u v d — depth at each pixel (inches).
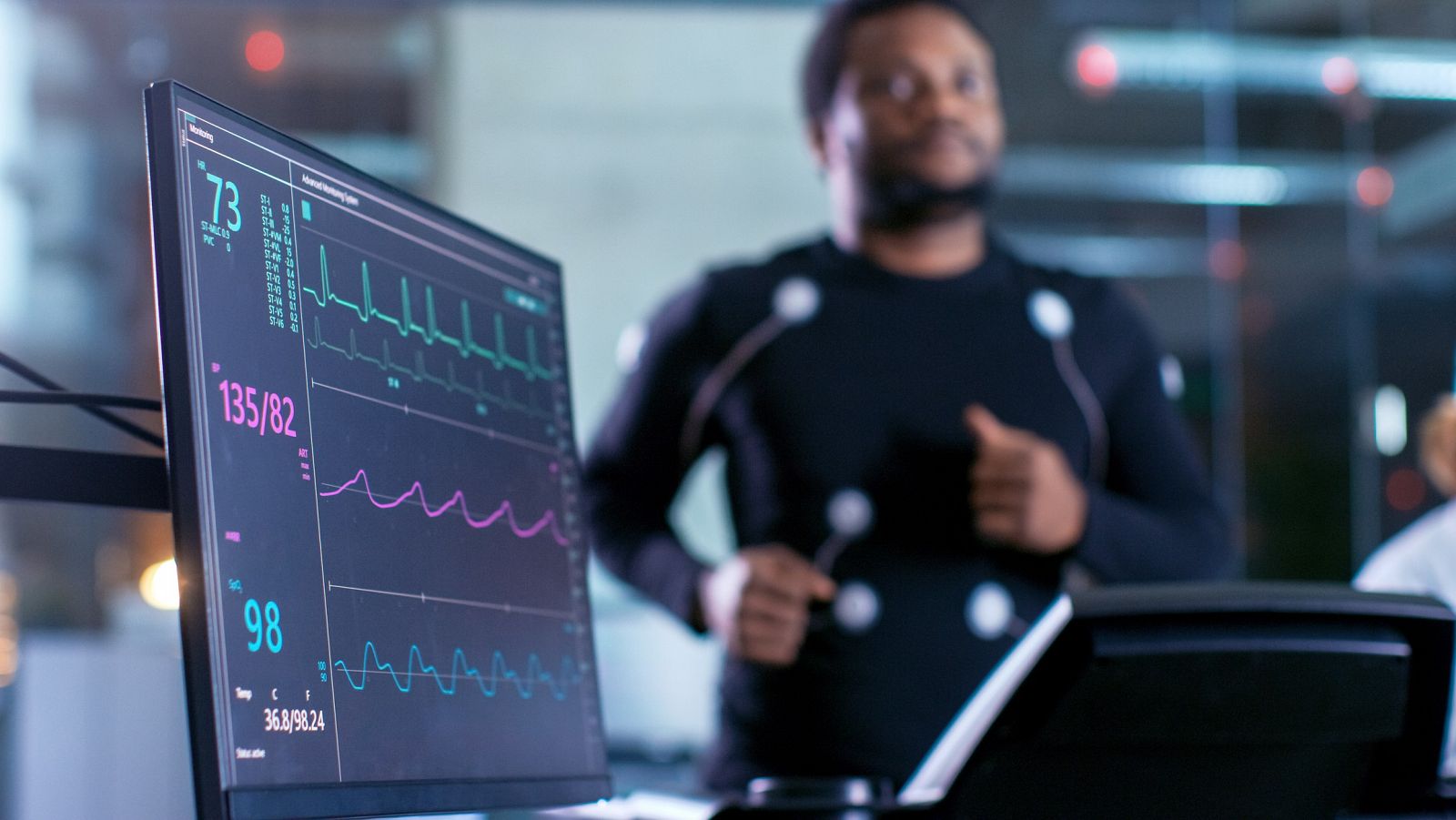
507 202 213.0
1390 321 247.1
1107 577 62.2
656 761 174.9
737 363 66.4
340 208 32.8
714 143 215.8
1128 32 232.2
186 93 28.8
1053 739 33.8
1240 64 233.3
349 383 31.9
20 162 201.3
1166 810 36.0
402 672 31.9
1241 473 248.1
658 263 215.5
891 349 65.4
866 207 66.9
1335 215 248.7
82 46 204.1
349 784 29.6
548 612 37.7
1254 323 254.5
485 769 34.0
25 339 200.1
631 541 67.4
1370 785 38.8
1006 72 233.1
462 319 36.4
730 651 60.6
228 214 29.4
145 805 117.3
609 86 213.8
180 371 27.4
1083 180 258.4
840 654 61.2
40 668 117.2
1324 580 240.2
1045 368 65.8
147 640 154.8
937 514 63.5
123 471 33.4
